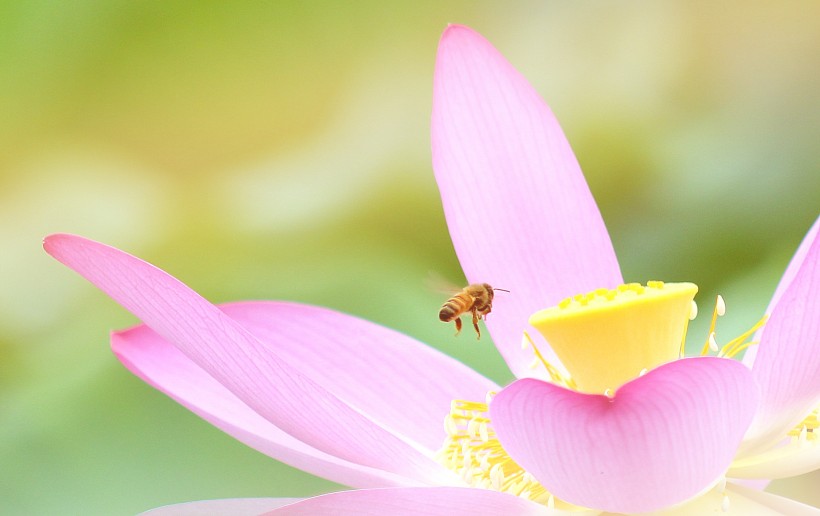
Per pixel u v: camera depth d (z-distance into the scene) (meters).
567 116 1.38
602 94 1.41
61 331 1.00
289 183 1.27
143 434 0.83
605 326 0.73
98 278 0.71
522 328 0.80
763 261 0.93
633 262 1.03
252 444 0.74
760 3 1.37
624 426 0.67
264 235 1.22
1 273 1.05
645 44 1.43
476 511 0.70
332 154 1.36
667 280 1.00
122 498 0.81
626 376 0.74
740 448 0.71
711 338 0.75
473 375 0.79
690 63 1.38
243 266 0.92
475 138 0.81
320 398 0.70
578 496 0.69
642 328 0.73
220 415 0.74
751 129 1.15
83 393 0.85
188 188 1.39
